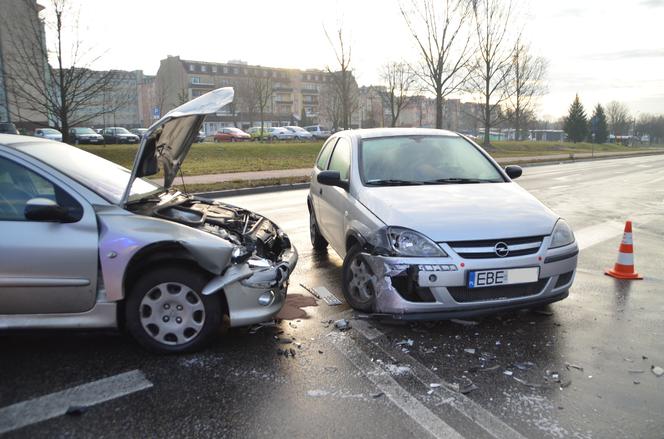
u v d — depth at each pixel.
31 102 20.19
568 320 4.33
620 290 5.21
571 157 33.69
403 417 2.84
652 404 3.00
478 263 3.70
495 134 72.75
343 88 29.56
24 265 3.33
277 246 4.43
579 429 2.74
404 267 3.72
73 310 3.45
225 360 3.51
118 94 41.56
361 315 4.32
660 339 3.96
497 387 3.18
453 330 4.07
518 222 3.94
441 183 4.84
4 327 3.39
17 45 21.16
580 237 7.89
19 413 2.82
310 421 2.79
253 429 2.71
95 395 3.02
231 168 21.05
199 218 3.88
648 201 12.16
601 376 3.35
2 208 3.43
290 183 15.82
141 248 3.37
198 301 3.53
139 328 3.51
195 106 3.88
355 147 5.35
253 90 69.62
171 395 3.04
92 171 3.90
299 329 4.08
